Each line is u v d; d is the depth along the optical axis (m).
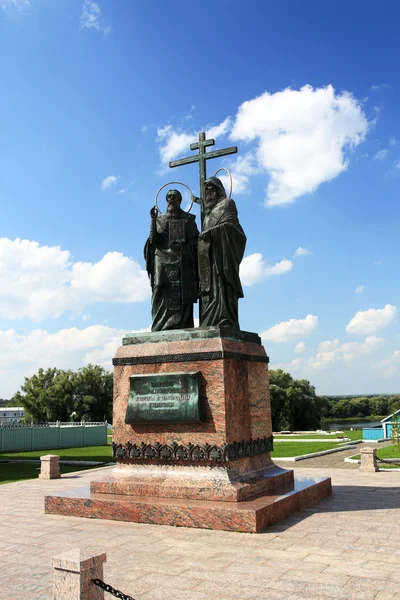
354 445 31.97
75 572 4.50
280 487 10.59
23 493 13.52
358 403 116.38
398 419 24.44
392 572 6.51
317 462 22.81
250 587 6.05
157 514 9.02
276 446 32.03
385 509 10.11
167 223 12.02
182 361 10.19
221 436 9.59
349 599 5.67
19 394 68.44
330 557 7.10
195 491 9.38
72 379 69.25
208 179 11.98
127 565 6.88
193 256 11.96
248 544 7.72
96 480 10.36
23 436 35.66
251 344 11.14
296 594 5.82
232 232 11.29
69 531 8.73
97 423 42.41
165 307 11.61
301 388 68.88
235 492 9.09
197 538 8.08
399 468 18.77
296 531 8.41
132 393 10.40
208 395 9.85
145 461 10.26
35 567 6.98
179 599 5.75
